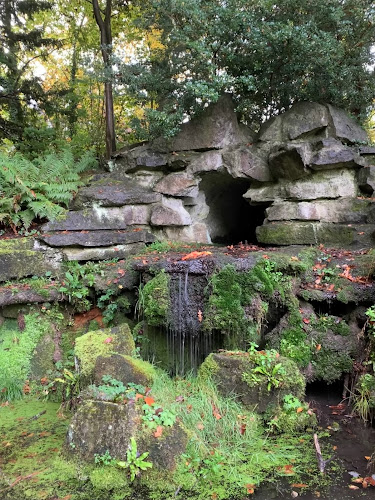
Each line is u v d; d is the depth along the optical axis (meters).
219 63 6.28
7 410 3.96
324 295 4.21
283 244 5.78
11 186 5.65
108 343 3.85
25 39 9.63
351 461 2.94
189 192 6.36
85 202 5.91
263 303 4.14
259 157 6.28
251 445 3.14
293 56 5.76
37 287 4.64
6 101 9.02
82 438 2.87
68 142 9.12
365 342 4.00
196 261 4.23
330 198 5.78
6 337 4.55
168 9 5.72
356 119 6.86
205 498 2.57
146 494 2.62
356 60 6.40
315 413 3.69
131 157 6.61
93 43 11.52
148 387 3.38
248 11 5.67
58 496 2.61
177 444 2.86
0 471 2.88
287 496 2.57
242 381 3.54
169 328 4.27
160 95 6.58
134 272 4.83
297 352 4.04
